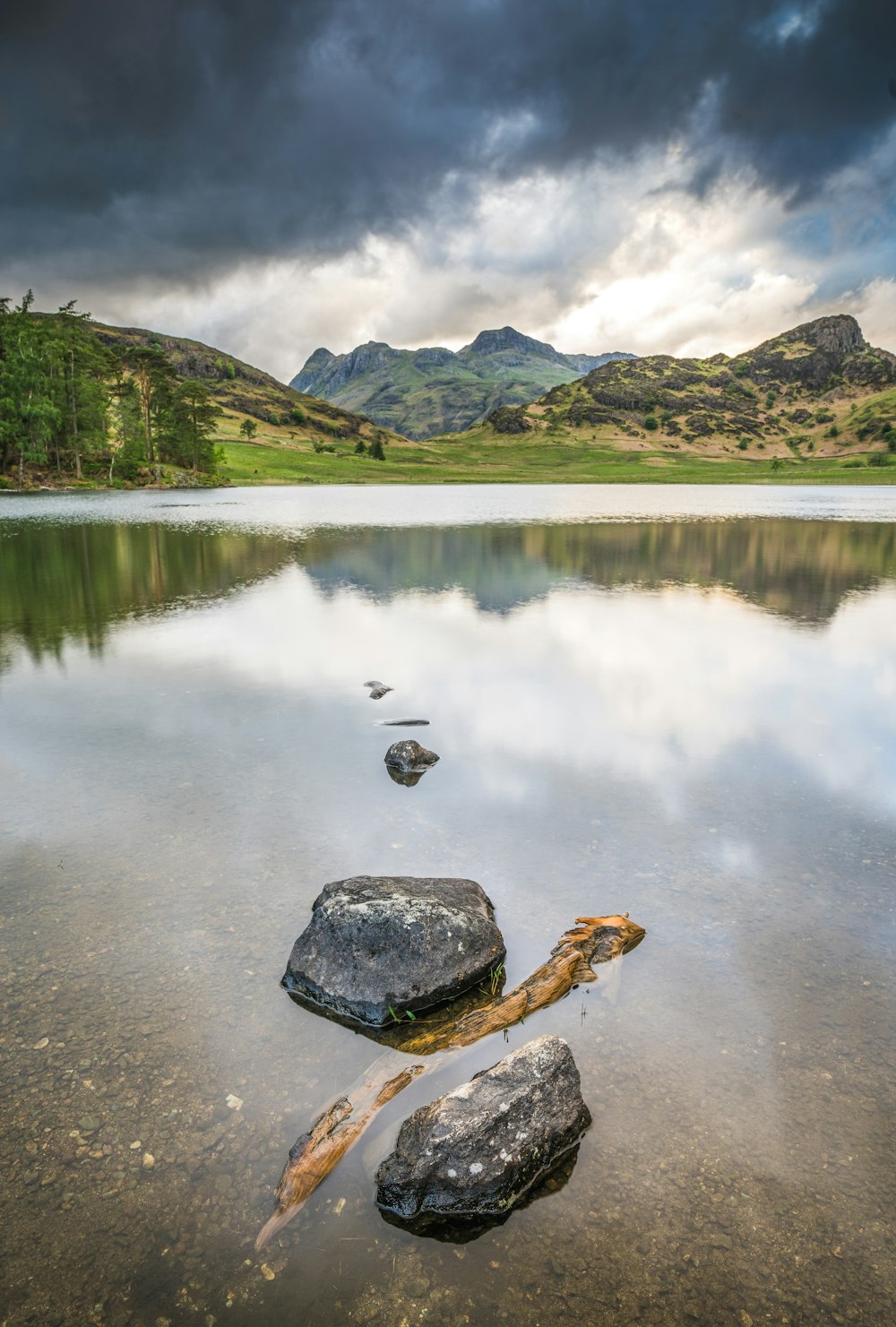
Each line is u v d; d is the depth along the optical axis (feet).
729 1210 12.69
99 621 64.59
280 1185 12.98
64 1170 13.37
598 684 44.86
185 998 17.80
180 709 40.27
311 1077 15.52
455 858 24.34
